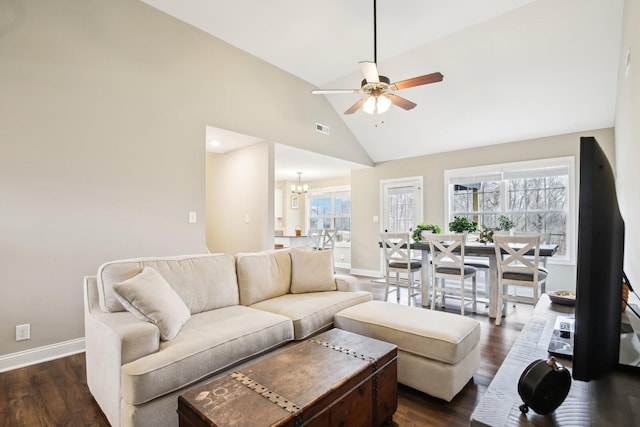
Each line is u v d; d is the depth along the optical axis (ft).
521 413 2.71
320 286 10.34
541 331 4.82
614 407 2.75
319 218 29.86
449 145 18.98
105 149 10.23
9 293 8.59
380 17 11.55
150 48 11.27
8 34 8.62
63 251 9.43
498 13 11.34
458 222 14.47
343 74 16.21
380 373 5.63
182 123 12.10
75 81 9.69
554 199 16.24
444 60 13.85
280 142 15.85
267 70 15.14
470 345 7.06
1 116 8.50
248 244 16.35
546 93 13.88
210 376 5.91
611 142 14.73
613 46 11.35
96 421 6.25
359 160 21.35
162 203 11.52
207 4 11.05
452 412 6.39
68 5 9.57
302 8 11.06
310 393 4.45
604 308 3.05
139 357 5.45
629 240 9.08
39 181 9.05
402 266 14.64
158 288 6.53
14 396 7.14
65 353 9.38
